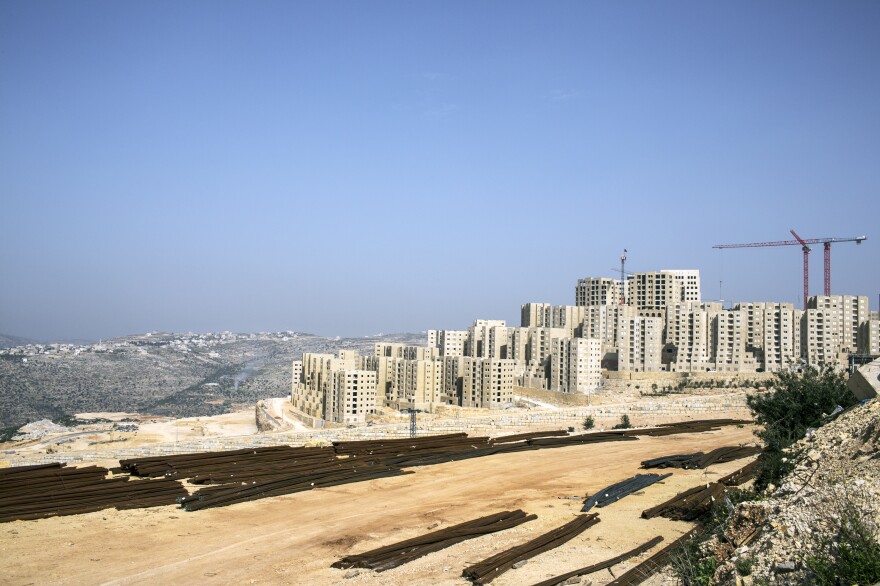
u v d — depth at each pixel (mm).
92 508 32438
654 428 67750
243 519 31609
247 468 42500
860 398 27266
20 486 36562
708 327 175750
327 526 30578
